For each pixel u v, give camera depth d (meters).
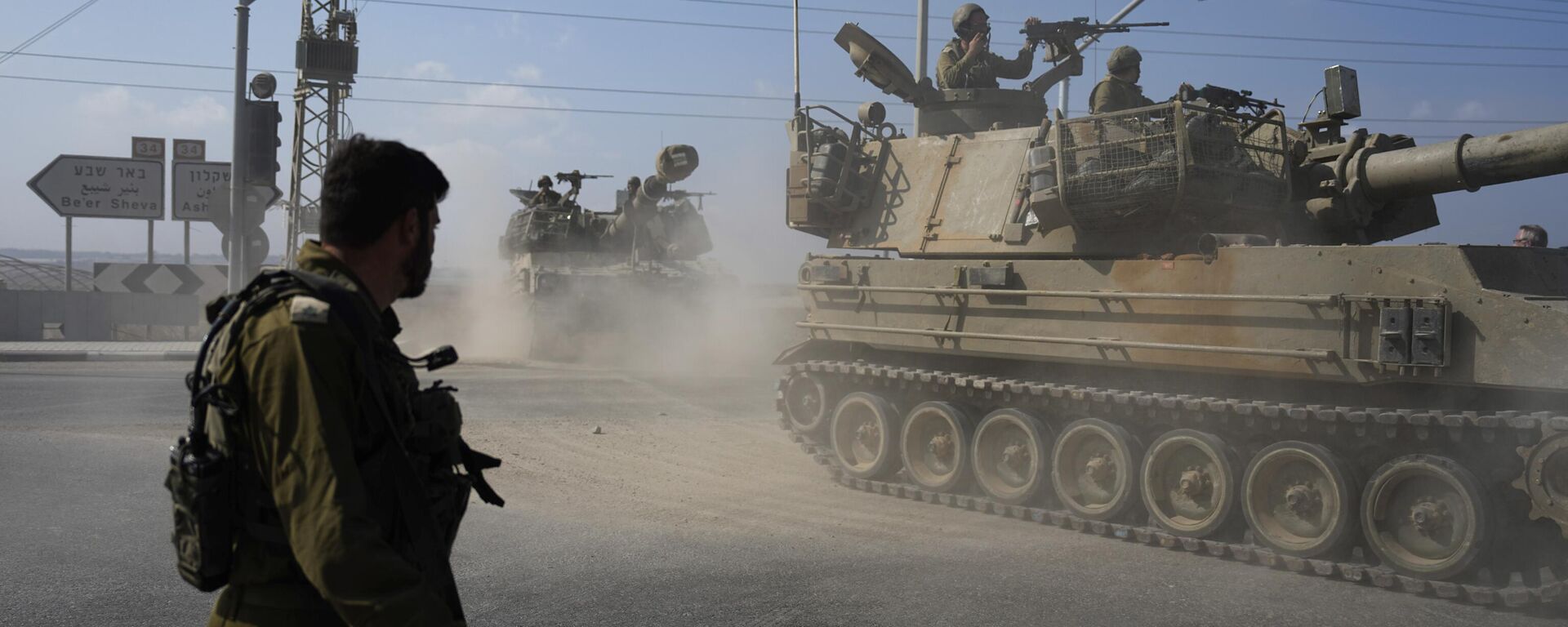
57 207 25.52
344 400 2.65
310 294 2.70
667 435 13.83
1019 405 10.33
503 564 7.91
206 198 26.08
